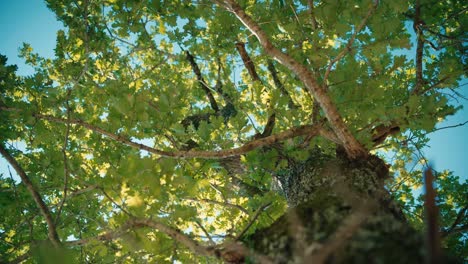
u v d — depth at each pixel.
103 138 4.60
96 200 4.86
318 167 3.48
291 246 1.98
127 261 4.13
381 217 1.83
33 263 4.34
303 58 4.18
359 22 3.42
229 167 4.54
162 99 3.58
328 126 3.73
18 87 4.77
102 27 5.46
